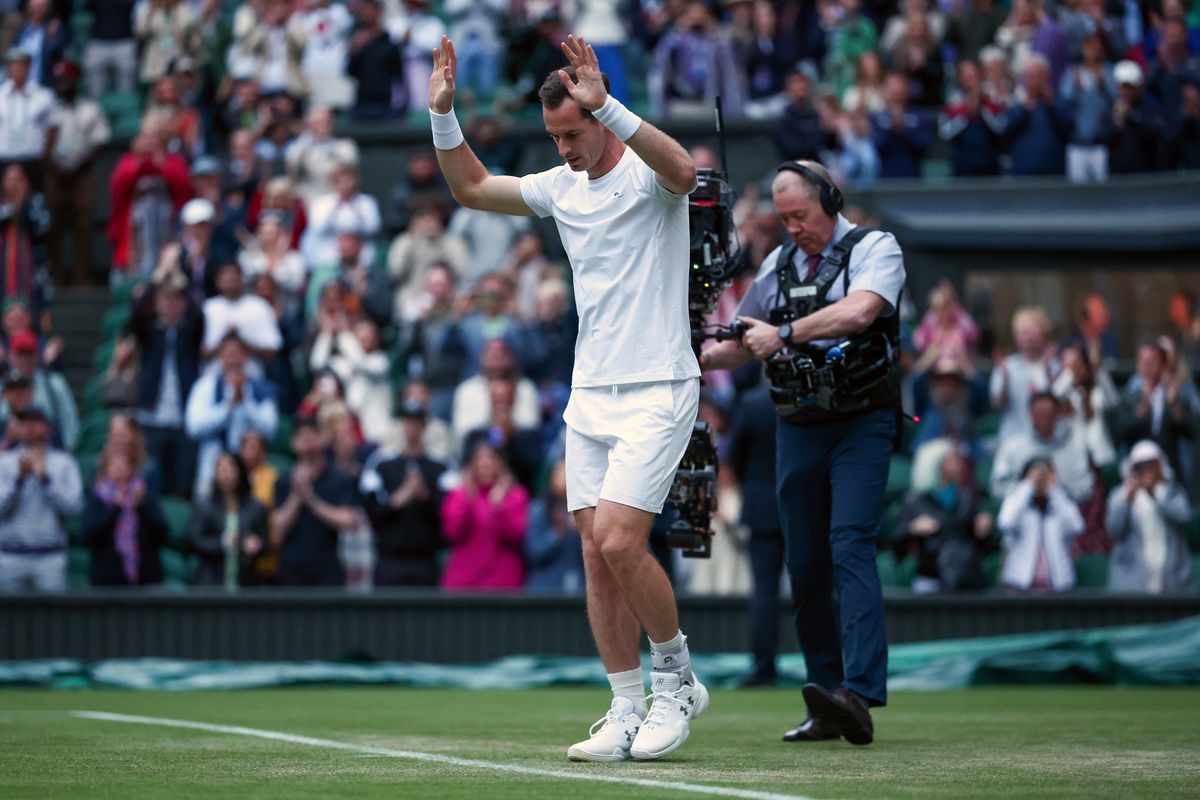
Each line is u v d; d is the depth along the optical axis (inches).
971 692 885.2
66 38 1640.0
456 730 573.6
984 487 1217.4
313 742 499.8
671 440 425.4
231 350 1208.2
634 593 425.7
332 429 1120.2
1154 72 1481.3
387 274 1350.9
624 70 1576.0
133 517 1098.1
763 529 856.3
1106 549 1140.5
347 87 1657.2
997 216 1456.7
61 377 1288.1
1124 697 829.8
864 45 1598.2
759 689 871.1
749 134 1578.5
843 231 518.6
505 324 1282.0
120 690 924.0
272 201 1385.3
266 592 1053.2
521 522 1090.7
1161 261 1433.3
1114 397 1204.5
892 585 1154.7
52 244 1603.1
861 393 503.8
